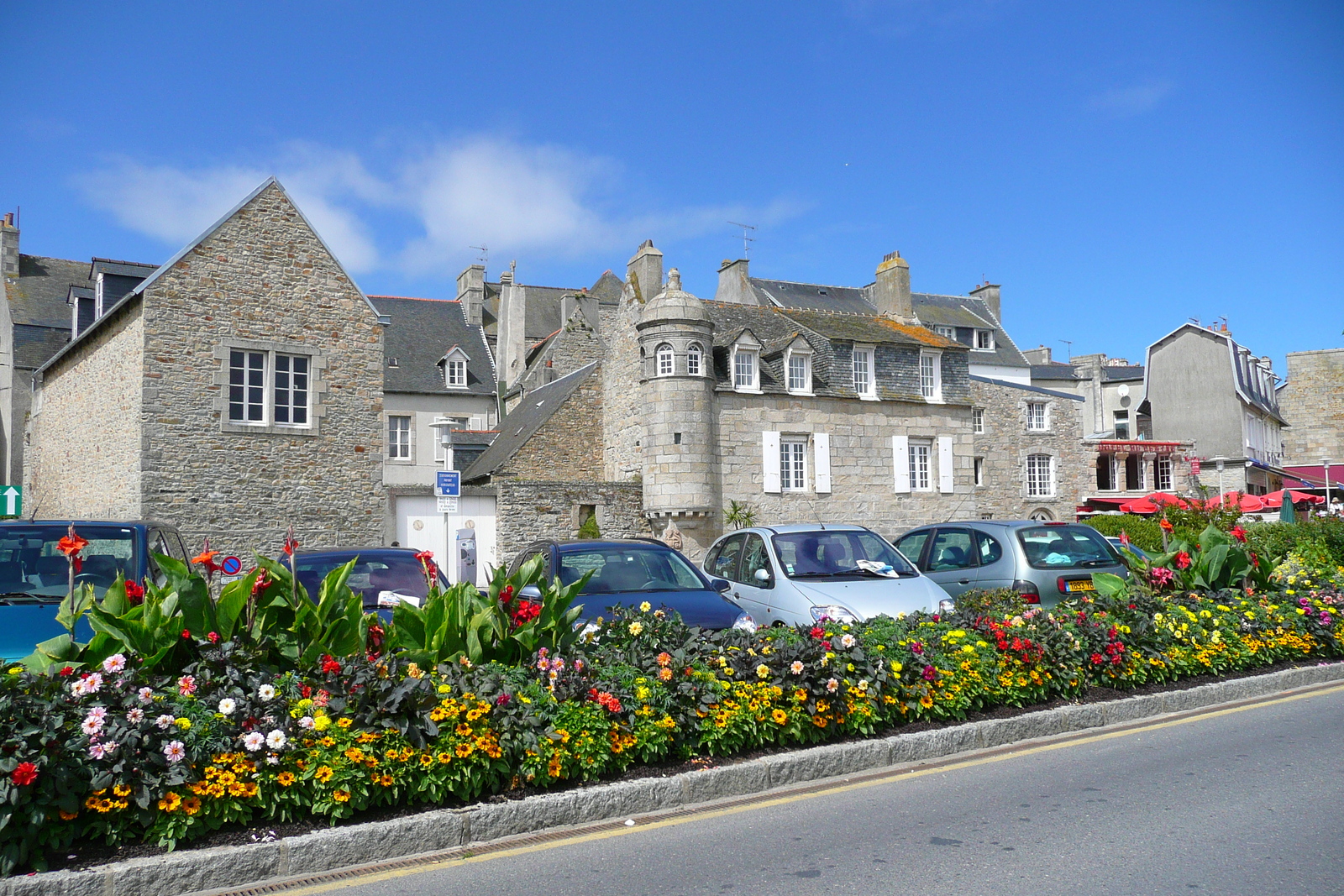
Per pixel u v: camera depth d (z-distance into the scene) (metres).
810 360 27.62
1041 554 10.98
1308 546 18.02
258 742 4.91
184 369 18.28
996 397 37.88
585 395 29.69
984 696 7.56
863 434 28.08
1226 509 22.31
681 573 10.07
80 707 4.77
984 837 5.22
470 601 6.57
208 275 18.69
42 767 4.48
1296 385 53.62
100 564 8.12
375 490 20.31
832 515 27.33
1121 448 40.34
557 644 6.60
